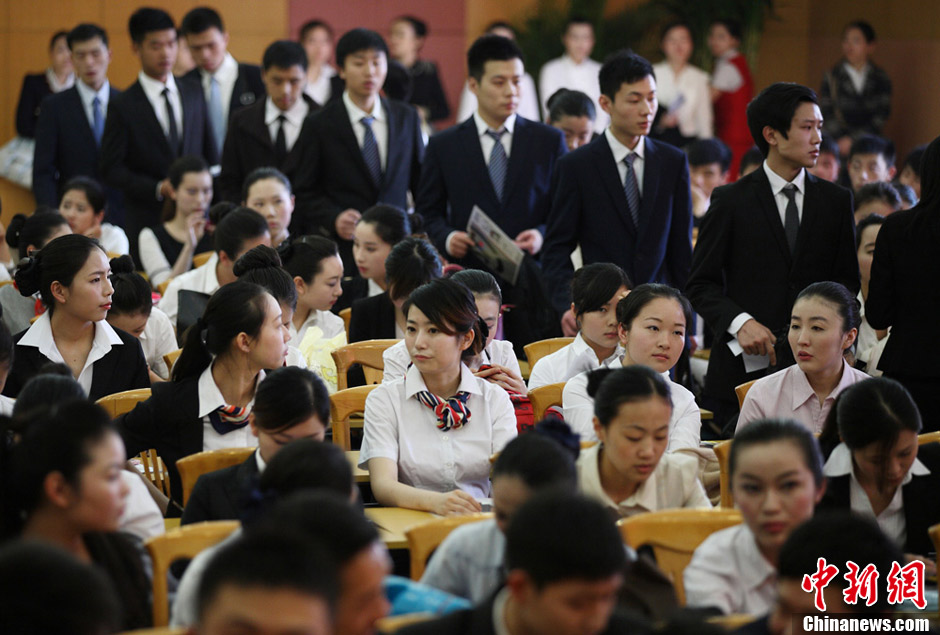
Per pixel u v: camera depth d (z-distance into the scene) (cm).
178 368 418
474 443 424
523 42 1227
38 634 199
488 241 650
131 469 406
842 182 1138
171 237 802
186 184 788
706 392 549
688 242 652
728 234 544
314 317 593
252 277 503
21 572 201
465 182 717
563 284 639
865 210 711
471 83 725
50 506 279
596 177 641
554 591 215
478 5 1336
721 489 398
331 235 779
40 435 278
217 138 957
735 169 1202
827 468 364
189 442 414
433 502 384
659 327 436
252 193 714
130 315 536
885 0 1242
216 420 416
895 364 490
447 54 1340
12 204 1132
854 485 361
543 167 721
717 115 1216
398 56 1231
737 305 538
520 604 223
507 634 235
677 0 1243
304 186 793
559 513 219
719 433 545
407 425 423
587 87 1192
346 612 225
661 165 644
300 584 197
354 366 550
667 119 1159
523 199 716
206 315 413
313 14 1311
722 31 1212
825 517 248
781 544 277
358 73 787
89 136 959
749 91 1216
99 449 279
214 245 616
